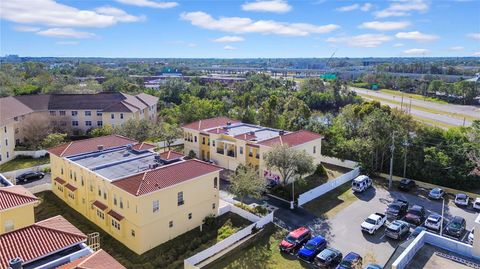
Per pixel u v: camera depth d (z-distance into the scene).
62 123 77.25
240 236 34.81
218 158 56.72
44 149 63.56
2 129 58.84
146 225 32.91
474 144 51.22
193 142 60.50
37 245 22.38
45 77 129.75
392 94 154.62
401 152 52.44
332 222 38.81
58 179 44.25
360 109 64.06
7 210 27.75
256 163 50.66
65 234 23.67
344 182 50.31
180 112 84.19
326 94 123.56
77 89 108.44
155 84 176.75
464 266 19.58
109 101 81.12
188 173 36.78
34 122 67.38
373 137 53.50
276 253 33.12
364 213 40.97
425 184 49.47
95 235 35.34
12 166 57.50
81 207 40.66
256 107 95.94
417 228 35.47
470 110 113.69
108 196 35.69
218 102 91.56
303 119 70.00
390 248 33.66
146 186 33.03
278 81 170.88
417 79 186.50
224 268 30.80
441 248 21.36
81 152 44.31
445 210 41.88
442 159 49.75
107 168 39.12
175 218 35.53
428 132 54.94
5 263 20.67
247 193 39.81
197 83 150.12
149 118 90.00
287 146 45.34
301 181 47.66
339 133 62.91
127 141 48.84
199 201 37.78
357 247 33.84
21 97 76.25
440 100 137.25
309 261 31.44
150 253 32.97
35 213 40.84
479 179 48.03
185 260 30.06
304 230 34.97
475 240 20.34
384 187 49.16
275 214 40.59
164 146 66.94
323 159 58.91
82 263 20.47
